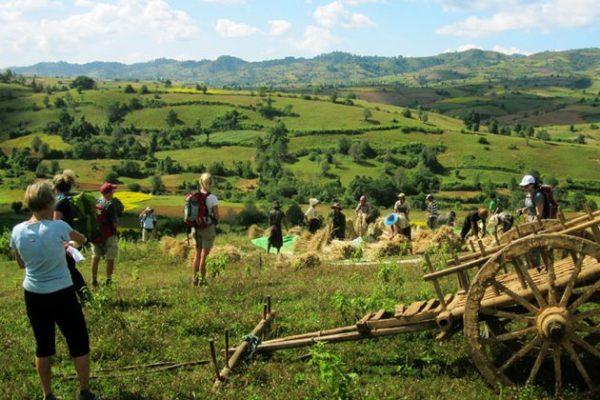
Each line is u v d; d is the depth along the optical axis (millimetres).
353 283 14750
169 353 9719
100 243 14188
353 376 8156
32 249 7426
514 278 9477
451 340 9773
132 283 16875
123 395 8117
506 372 8438
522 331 7797
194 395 8055
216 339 10359
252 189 161500
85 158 196625
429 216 32000
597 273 7629
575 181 162875
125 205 124250
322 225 35469
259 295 13398
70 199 12547
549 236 7613
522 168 179750
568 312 7609
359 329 8914
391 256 23062
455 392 7969
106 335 10297
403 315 8758
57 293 7516
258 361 9242
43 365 7668
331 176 174750
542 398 7680
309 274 17391
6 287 19312
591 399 7590
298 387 8250
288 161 196125
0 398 8055
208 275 16734
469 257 9461
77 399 7828
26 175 168625
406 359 9156
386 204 146375
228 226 98375
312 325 10797
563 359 8742
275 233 25172
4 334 10805
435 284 8492
